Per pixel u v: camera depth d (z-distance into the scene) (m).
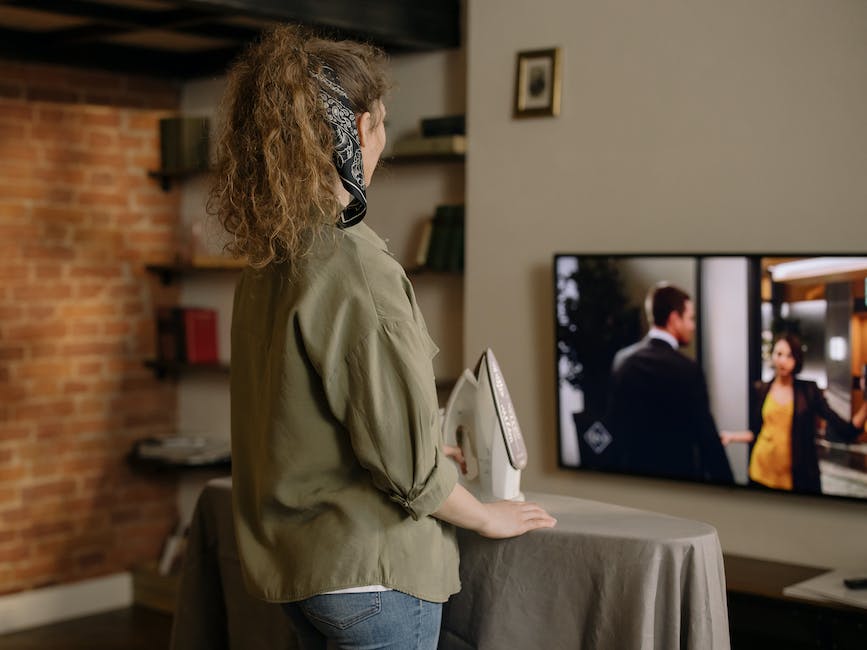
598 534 1.90
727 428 3.39
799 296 3.23
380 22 3.84
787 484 3.29
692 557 1.86
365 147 1.73
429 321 4.32
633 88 3.62
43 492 4.67
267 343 1.71
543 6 3.80
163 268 4.92
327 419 1.65
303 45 1.67
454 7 4.14
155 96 5.00
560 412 3.74
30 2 3.77
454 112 4.18
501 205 3.92
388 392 1.58
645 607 1.85
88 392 4.81
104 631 4.55
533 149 3.84
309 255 1.62
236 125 1.67
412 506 1.62
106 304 4.86
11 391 4.54
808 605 3.01
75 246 4.73
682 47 3.51
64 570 4.75
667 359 3.50
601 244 3.70
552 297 3.81
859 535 3.26
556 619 1.93
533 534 1.95
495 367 2.06
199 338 4.97
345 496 1.66
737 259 3.34
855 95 3.20
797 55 3.30
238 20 4.18
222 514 2.39
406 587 1.67
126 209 4.91
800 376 3.24
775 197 3.35
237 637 2.37
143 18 4.02
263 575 1.71
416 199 4.33
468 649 2.02
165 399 5.14
